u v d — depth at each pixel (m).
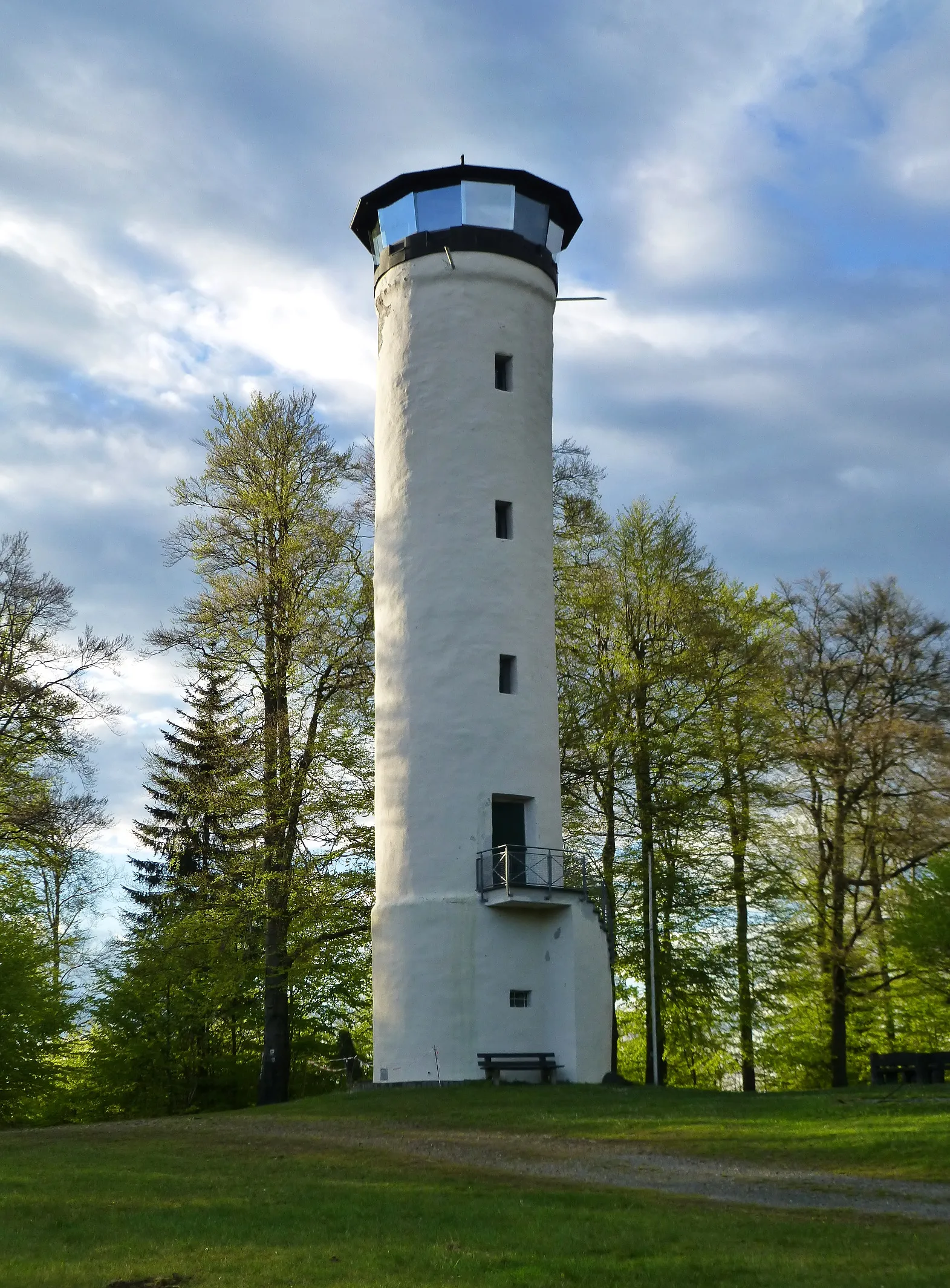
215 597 32.16
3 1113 35.31
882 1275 9.38
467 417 30.52
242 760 31.50
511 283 31.64
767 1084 37.28
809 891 31.48
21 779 31.00
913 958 29.61
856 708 30.45
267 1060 30.81
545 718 29.97
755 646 33.31
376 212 32.91
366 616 33.66
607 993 28.02
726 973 32.88
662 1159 16.11
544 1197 13.05
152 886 45.44
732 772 33.06
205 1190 13.87
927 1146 15.15
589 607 34.56
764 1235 10.97
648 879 31.92
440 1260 10.16
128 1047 37.28
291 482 33.72
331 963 32.72
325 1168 15.68
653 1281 9.45
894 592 31.00
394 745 29.27
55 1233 11.47
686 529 35.34
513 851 28.48
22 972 33.47
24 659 31.06
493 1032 27.23
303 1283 9.51
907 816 28.61
